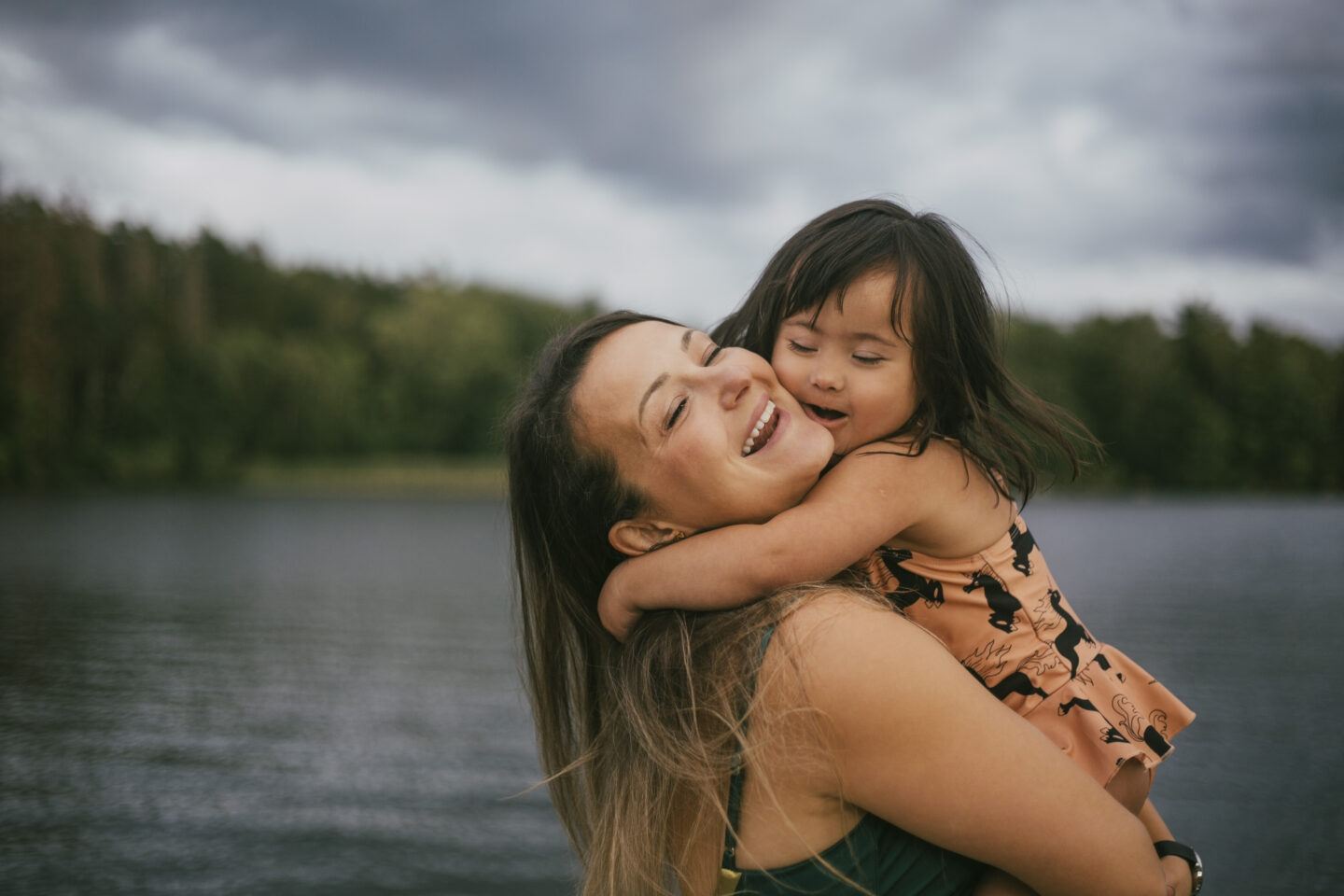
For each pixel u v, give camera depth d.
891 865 1.42
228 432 98.88
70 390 89.19
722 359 1.66
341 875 11.08
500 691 20.17
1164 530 58.44
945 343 1.70
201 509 72.25
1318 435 88.25
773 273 1.83
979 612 1.66
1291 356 90.25
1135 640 24.88
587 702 1.86
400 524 63.94
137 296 97.38
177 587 34.78
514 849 12.04
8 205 92.62
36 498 76.25
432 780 14.62
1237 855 12.07
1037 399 1.82
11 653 23.33
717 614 1.57
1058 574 37.91
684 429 1.59
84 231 96.06
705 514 1.62
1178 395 87.62
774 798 1.42
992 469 1.72
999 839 1.32
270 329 115.00
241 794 13.94
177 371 96.31
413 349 111.12
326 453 106.44
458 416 110.56
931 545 1.67
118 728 17.28
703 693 1.50
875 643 1.37
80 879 11.01
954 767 1.32
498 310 118.00
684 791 1.57
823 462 1.61
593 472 1.67
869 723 1.34
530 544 1.85
